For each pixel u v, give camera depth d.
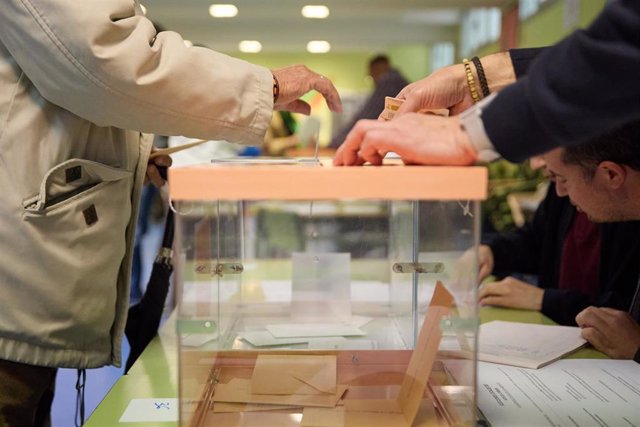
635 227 1.76
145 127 1.08
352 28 8.36
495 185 2.96
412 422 0.86
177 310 0.78
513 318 1.61
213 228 0.99
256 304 1.43
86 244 1.13
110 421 0.96
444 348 0.88
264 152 4.50
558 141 0.77
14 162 1.07
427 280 0.99
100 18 0.98
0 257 1.08
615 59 0.71
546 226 2.17
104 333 1.23
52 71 1.01
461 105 1.30
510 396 1.05
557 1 3.70
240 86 1.11
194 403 0.85
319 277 1.35
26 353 1.11
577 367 1.19
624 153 1.15
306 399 0.93
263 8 5.81
